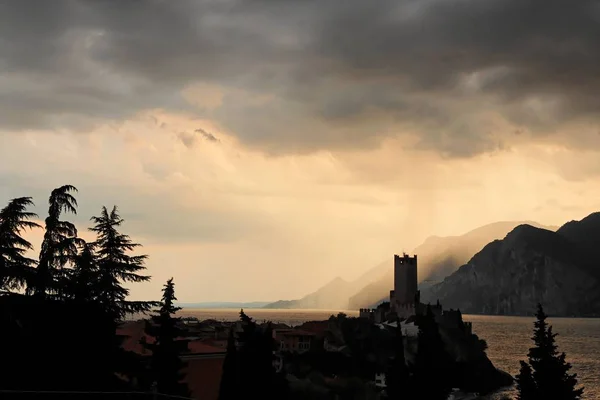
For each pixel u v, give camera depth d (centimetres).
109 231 4391
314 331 16300
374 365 13550
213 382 6581
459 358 15175
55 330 3656
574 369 18525
